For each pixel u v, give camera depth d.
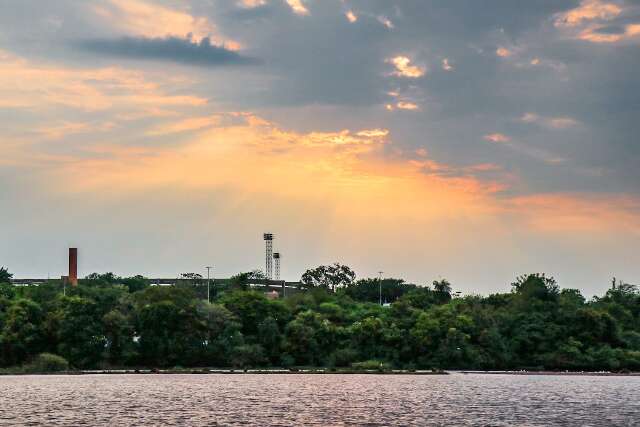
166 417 110.62
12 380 187.38
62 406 123.69
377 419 111.56
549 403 138.38
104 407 122.69
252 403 131.38
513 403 137.50
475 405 132.88
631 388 179.00
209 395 146.12
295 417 112.44
